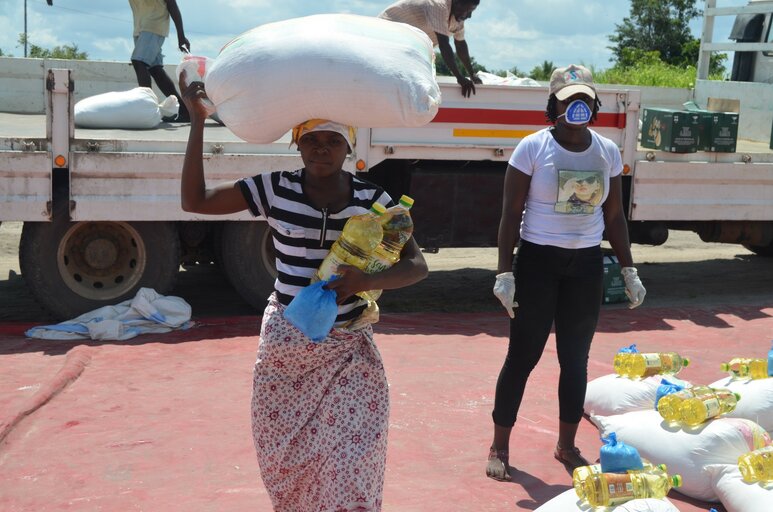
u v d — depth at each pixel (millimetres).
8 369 6105
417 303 9023
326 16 3168
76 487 4320
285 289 3094
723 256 12133
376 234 2982
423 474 4547
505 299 4254
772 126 9609
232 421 5203
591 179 4238
